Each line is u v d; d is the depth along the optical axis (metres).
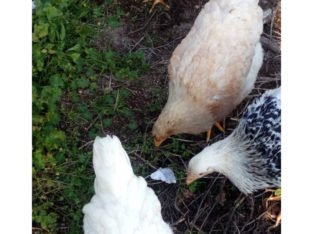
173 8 1.06
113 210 0.80
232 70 0.88
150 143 1.00
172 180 1.00
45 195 0.96
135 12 1.06
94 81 1.02
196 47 0.89
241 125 0.91
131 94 1.02
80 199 0.97
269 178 0.92
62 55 0.99
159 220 0.84
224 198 1.00
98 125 1.00
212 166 0.91
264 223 1.00
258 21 0.89
